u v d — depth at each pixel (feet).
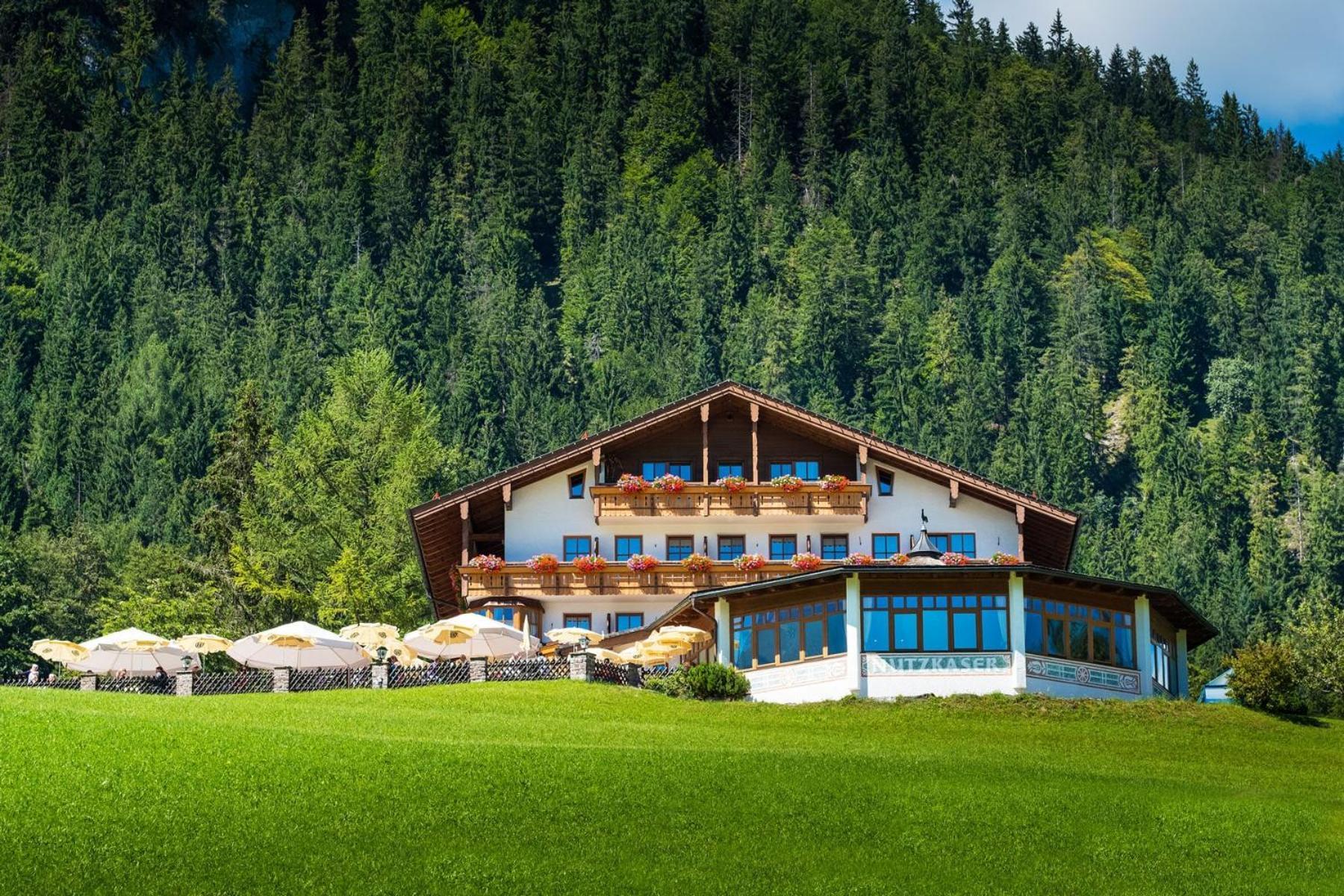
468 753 143.23
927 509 260.62
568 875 113.60
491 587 255.50
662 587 255.50
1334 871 121.49
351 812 124.67
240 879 110.52
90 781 128.26
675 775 139.03
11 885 107.86
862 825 127.34
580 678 202.28
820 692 199.62
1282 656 196.95
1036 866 119.85
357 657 211.20
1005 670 196.65
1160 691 212.02
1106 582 201.67
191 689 199.21
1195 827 131.34
